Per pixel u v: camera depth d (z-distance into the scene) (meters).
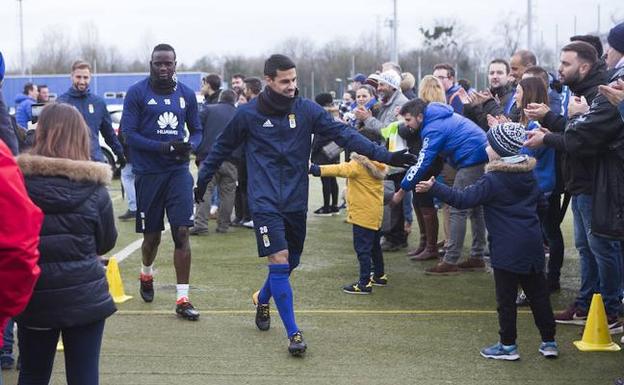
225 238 8.75
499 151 4.35
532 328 5.16
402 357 4.57
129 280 6.59
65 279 3.04
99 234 3.21
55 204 3.02
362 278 6.14
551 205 5.80
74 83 6.95
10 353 4.40
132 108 5.41
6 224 2.22
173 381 4.14
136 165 5.48
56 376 4.21
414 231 9.19
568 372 4.32
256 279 6.64
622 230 4.12
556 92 6.19
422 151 5.88
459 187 6.10
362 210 6.04
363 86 8.12
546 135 4.48
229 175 8.97
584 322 5.19
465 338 4.95
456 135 5.98
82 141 3.18
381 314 5.52
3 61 3.47
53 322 3.02
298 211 4.70
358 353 4.65
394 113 7.35
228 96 9.06
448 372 4.31
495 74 7.14
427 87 6.40
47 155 3.10
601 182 4.17
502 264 4.37
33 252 2.28
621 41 4.56
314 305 5.78
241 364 4.43
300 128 4.68
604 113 4.04
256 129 4.65
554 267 6.06
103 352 4.61
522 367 4.40
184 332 5.06
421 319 5.39
